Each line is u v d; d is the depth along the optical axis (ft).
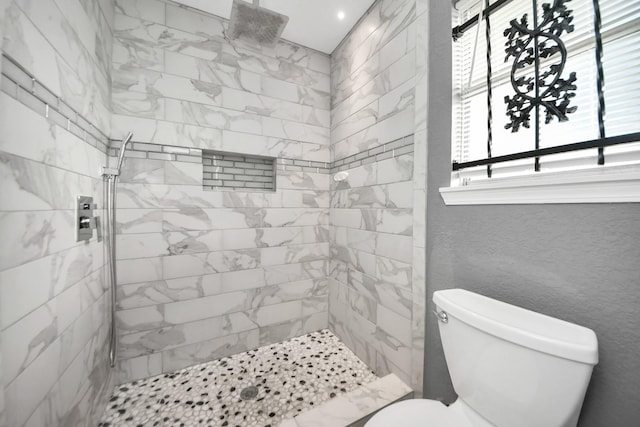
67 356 2.75
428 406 2.54
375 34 4.80
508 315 2.36
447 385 3.40
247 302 5.55
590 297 2.10
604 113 2.16
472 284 3.08
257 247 5.64
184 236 4.92
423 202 3.72
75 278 2.96
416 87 3.84
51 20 2.48
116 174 3.84
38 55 2.28
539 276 2.43
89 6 3.36
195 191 5.00
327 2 4.79
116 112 4.34
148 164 4.60
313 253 6.30
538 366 1.95
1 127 1.83
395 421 2.32
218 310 5.25
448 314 2.65
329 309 6.47
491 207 2.86
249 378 4.68
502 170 2.96
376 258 4.78
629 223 1.88
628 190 1.85
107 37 4.06
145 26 4.56
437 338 3.55
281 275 5.92
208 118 5.11
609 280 1.99
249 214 5.54
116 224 4.37
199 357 5.09
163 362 4.77
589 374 1.77
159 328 4.74
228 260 5.33
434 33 3.60
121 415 3.81
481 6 3.22
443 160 3.47
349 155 5.63
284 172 5.91
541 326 2.14
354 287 5.46
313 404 4.08
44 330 2.33
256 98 5.58
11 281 1.91
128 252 4.47
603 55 2.18
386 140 4.53
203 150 5.21
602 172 2.12
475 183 3.15
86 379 3.24
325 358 5.31
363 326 5.16
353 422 3.21
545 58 2.60
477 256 3.02
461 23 3.43
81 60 3.13
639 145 1.99
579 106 2.33
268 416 3.84
